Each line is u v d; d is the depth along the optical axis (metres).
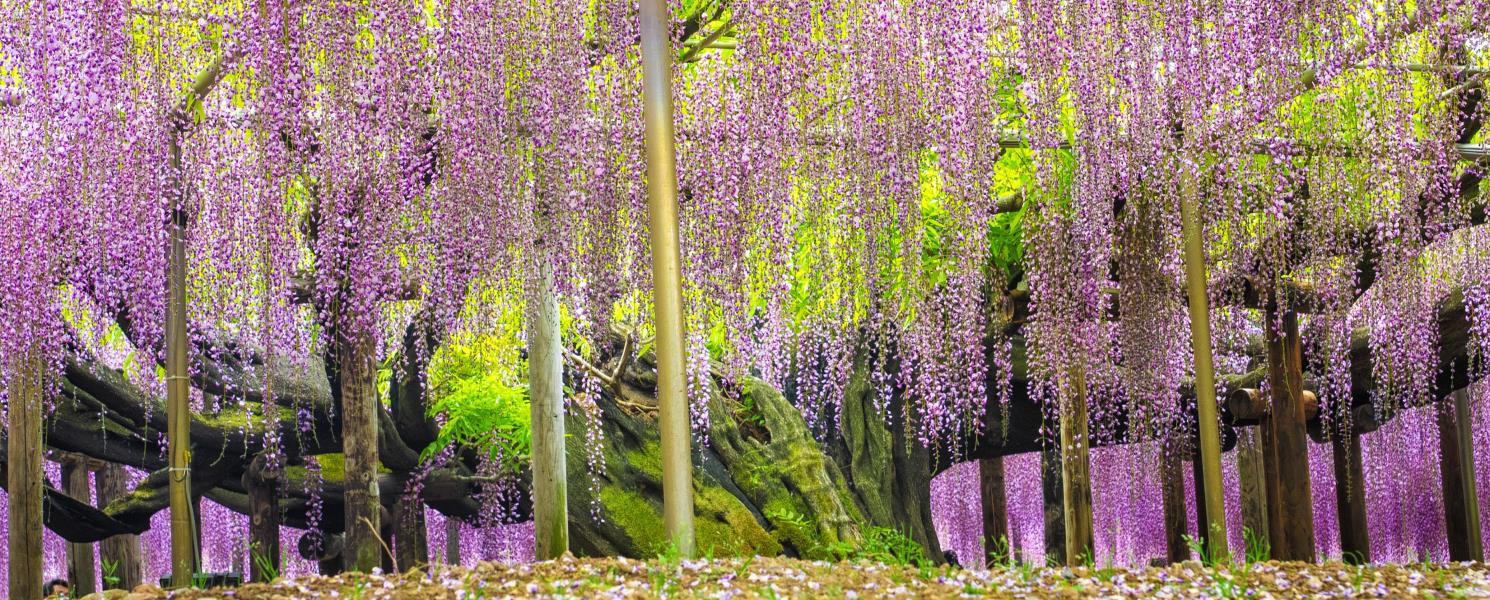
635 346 9.89
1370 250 7.69
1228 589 4.69
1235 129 6.08
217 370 8.97
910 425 10.59
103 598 4.57
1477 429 12.07
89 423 9.62
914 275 6.66
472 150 5.69
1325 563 5.76
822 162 6.34
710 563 5.02
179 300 7.18
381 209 6.08
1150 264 7.60
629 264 6.51
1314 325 8.70
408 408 9.45
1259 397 8.61
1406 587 4.98
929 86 6.10
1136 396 8.10
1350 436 9.95
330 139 5.76
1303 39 5.81
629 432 10.21
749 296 6.67
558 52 5.72
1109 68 6.07
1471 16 6.09
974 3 6.12
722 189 6.24
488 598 4.27
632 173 6.16
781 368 8.17
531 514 10.51
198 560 7.21
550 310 7.20
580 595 4.27
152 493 10.20
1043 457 12.76
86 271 7.27
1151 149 6.36
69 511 9.73
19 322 6.48
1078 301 7.13
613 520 9.84
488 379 9.43
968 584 4.59
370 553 7.82
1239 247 7.34
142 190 6.18
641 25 5.61
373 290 6.34
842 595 4.29
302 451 9.37
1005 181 8.62
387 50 5.67
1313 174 6.86
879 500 10.33
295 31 5.58
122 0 5.73
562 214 5.96
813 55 5.91
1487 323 8.67
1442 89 6.51
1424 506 12.32
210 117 6.51
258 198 6.23
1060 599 4.40
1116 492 12.70
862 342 10.16
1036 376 8.29
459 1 5.69
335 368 8.57
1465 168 7.68
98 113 5.77
